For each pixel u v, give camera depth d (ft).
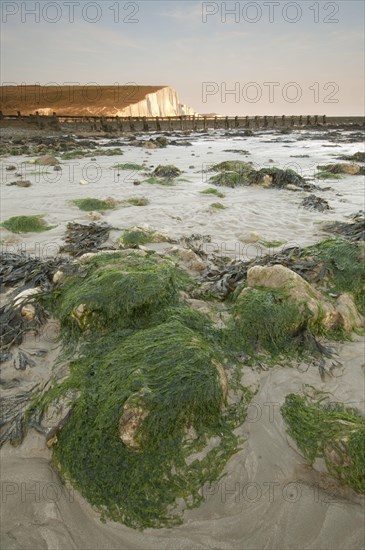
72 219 29.89
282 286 14.94
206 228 27.76
